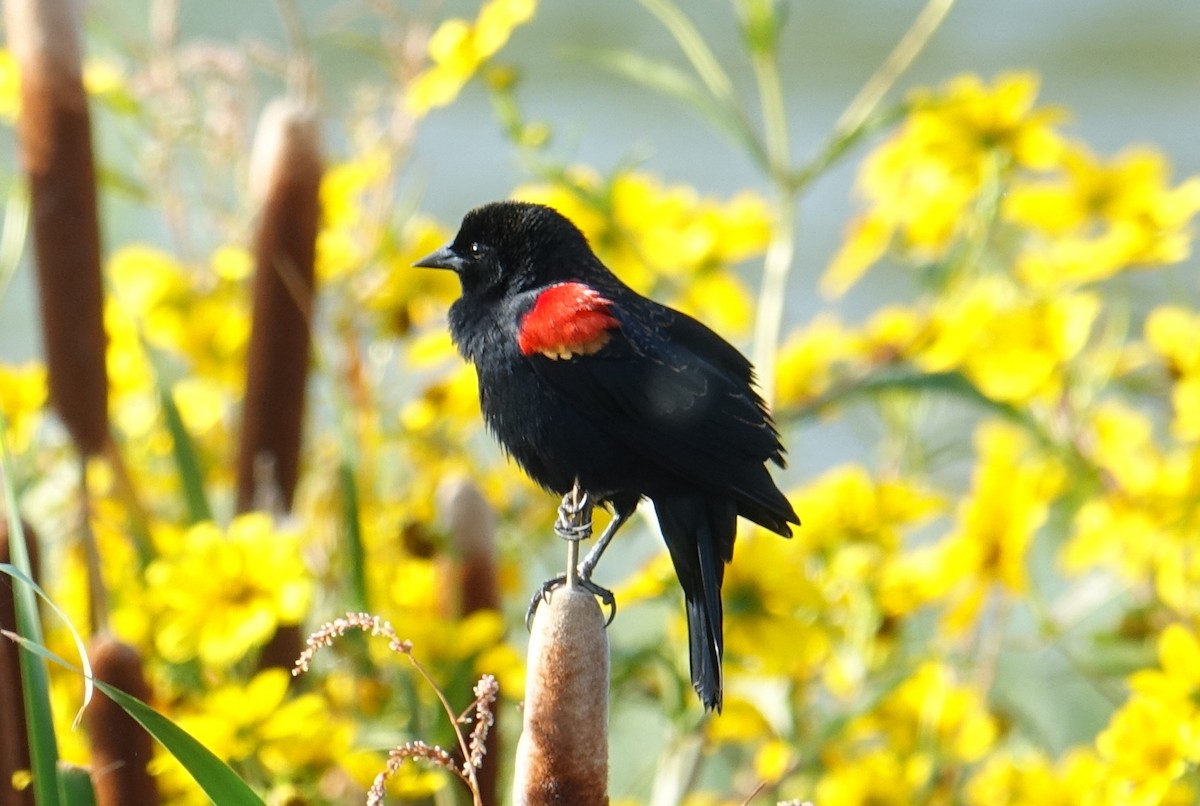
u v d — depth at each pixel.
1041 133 7.36
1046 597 7.50
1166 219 7.36
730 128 7.30
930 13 7.35
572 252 7.24
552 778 6.96
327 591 7.28
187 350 7.35
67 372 7.19
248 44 7.29
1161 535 7.31
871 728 7.30
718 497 7.16
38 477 7.26
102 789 7.05
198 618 7.16
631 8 12.33
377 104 7.36
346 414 7.25
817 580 7.29
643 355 7.18
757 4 7.32
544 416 7.20
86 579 7.23
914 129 7.37
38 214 7.19
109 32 7.34
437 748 6.97
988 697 7.36
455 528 7.18
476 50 7.30
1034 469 7.36
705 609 7.13
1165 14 13.21
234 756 7.12
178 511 7.37
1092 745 7.45
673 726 7.23
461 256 7.24
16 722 7.07
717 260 7.40
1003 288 7.38
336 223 7.35
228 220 7.36
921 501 7.30
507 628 7.29
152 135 7.34
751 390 7.20
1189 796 7.19
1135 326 7.48
